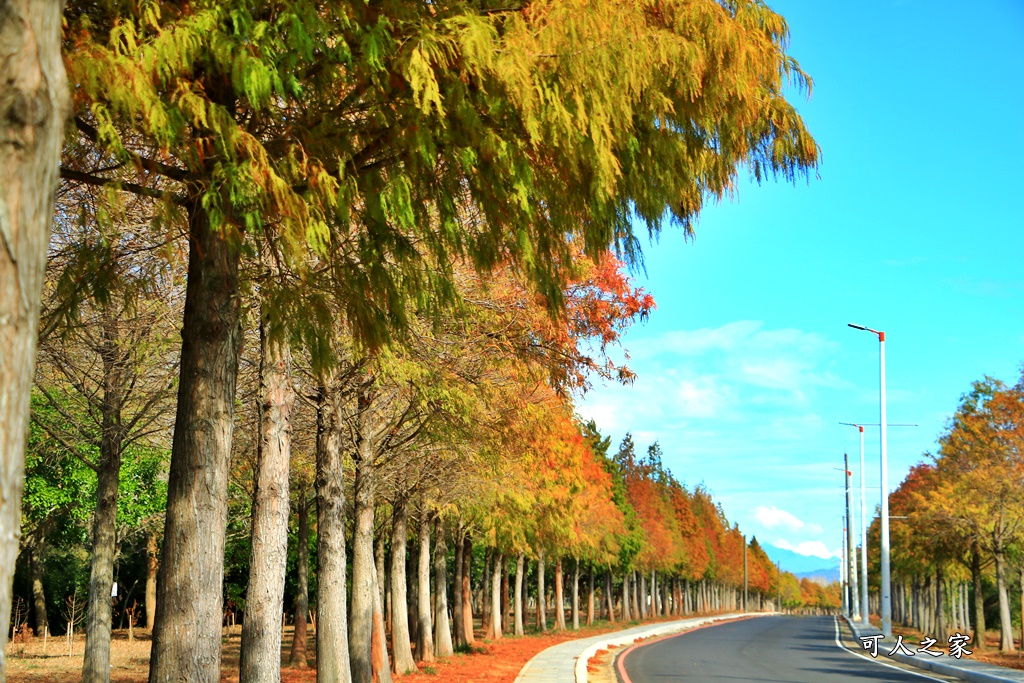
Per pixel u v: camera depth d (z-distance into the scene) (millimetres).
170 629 5840
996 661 30406
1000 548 35188
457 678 19484
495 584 37531
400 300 7121
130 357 12625
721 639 43406
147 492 22297
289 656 29031
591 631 52688
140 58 5121
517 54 5590
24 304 2039
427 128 5863
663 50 5883
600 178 5863
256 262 7711
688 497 106500
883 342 39656
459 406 13094
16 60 2066
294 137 6117
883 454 39312
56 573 40094
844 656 31719
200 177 5789
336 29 5754
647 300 13125
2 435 1954
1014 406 33219
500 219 6512
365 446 15266
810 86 6633
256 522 9828
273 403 10016
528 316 11836
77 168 6301
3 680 1929
